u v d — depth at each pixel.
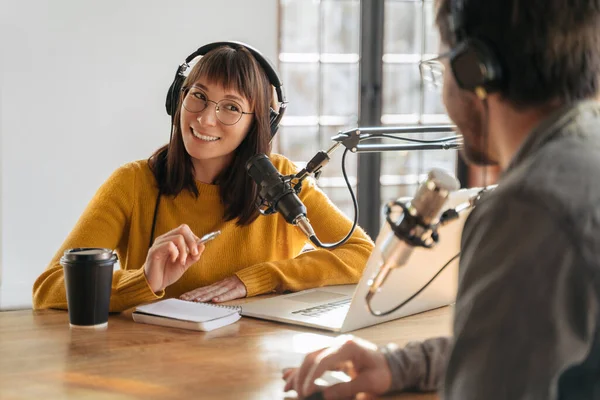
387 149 1.69
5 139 3.62
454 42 1.02
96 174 3.77
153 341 1.49
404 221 1.15
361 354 1.18
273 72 2.03
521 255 0.83
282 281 1.94
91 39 3.69
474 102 1.02
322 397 1.15
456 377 0.87
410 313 1.71
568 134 0.91
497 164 1.04
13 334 1.53
